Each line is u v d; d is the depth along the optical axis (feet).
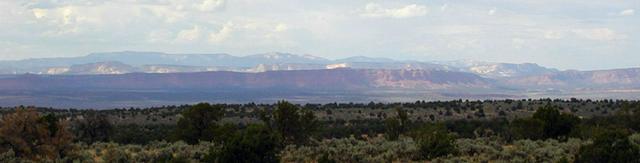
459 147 212.84
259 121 422.41
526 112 469.98
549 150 201.16
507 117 445.37
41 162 189.37
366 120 439.63
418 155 203.72
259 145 175.52
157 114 472.85
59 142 201.77
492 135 306.96
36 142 196.44
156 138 304.50
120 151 209.67
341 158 195.00
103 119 330.54
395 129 319.68
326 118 459.73
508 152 200.23
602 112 442.09
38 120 199.93
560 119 263.08
